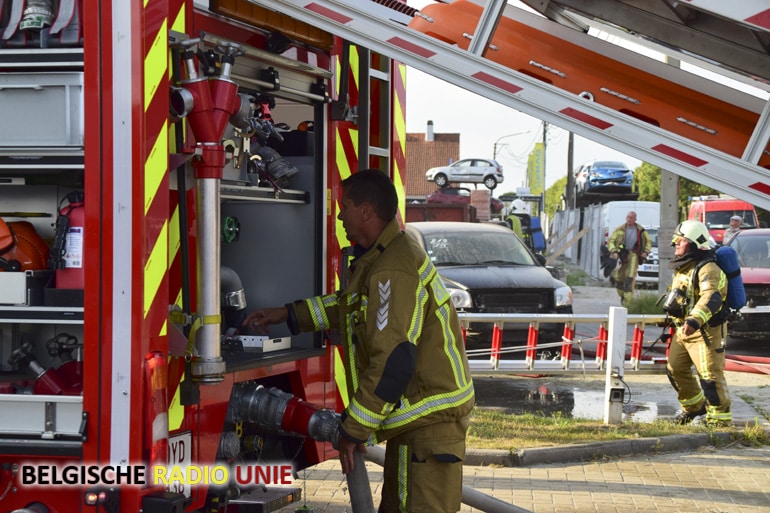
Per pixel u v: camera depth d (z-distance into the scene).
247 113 3.79
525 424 9.02
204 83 3.54
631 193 39.88
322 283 4.88
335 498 6.70
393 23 3.72
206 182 3.60
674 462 7.96
